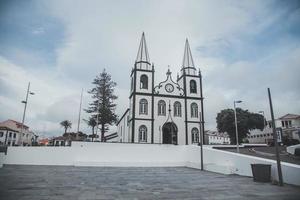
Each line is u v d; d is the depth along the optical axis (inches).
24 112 1211.2
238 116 1788.9
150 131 1341.0
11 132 2534.5
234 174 593.9
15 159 805.2
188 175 580.4
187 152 914.1
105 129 1731.1
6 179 461.1
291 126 2235.5
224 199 314.2
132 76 1492.4
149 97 1397.6
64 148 837.8
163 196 330.0
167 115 1398.9
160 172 647.8
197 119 1441.9
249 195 339.9
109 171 653.9
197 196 331.9
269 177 463.5
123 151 885.2
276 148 436.1
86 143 858.1
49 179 473.4
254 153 985.5
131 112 1385.3
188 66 1565.0
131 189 381.1
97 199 307.0
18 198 301.9
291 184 432.8
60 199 302.2
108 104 1765.5
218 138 3946.9
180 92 1475.1
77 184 421.4
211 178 523.5
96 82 1802.4
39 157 818.8
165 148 924.6
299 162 653.9
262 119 1818.4
